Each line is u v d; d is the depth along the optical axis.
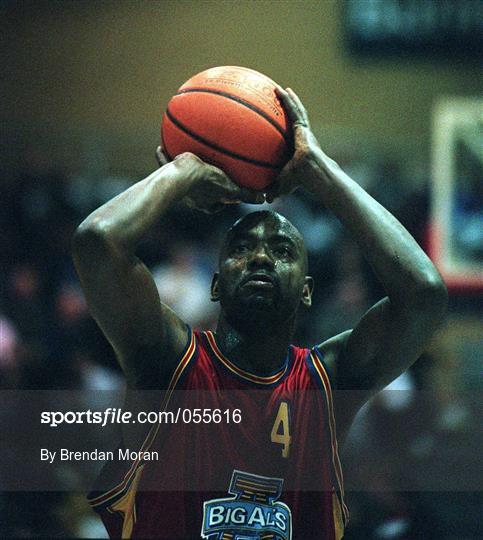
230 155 9.03
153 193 8.49
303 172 9.03
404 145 27.47
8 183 25.44
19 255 23.55
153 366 8.95
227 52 28.14
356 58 28.19
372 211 8.91
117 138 26.50
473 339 24.67
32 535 15.50
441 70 28.19
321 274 22.80
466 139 27.53
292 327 9.22
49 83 27.72
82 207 24.66
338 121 28.08
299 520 9.08
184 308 22.34
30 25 27.77
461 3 28.12
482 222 26.25
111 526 9.18
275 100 9.23
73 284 23.08
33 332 20.78
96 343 20.58
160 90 28.00
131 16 27.95
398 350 9.09
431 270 8.83
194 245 23.42
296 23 28.17
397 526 16.22
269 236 9.02
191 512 8.85
